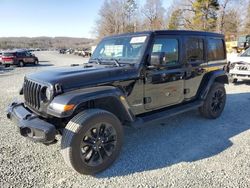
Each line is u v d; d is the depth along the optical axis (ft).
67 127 10.54
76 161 10.41
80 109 11.42
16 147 13.62
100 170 11.15
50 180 10.51
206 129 16.40
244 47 56.39
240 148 13.41
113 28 239.91
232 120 18.25
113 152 11.57
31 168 11.46
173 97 15.28
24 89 12.75
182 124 17.37
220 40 19.03
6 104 23.49
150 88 13.74
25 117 11.04
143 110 13.75
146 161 12.10
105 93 11.16
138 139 14.80
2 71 64.08
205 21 154.71
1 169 11.32
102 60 15.01
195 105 16.37
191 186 9.98
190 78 16.21
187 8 165.99
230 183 10.14
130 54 13.79
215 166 11.52
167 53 14.43
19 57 81.00
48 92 10.75
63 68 13.33
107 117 11.18
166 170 11.26
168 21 193.77
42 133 10.09
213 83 18.03
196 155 12.67
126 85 12.63
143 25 219.61
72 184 10.25
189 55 15.96
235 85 33.22
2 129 16.38
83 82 11.24
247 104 22.85
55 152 13.07
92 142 10.93
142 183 10.28
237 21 162.61
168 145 13.93
